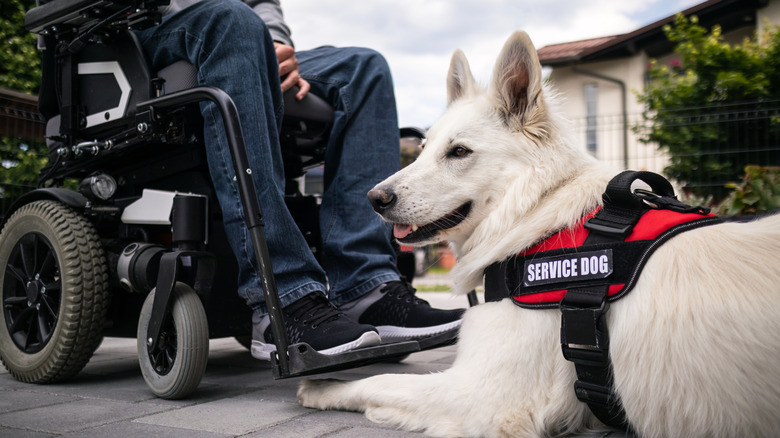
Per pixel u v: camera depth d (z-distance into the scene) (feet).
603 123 37.78
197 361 6.41
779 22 43.04
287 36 9.67
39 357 7.39
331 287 8.29
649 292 4.71
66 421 5.60
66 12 7.22
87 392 7.11
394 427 5.51
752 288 4.42
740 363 4.31
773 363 4.24
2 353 7.89
